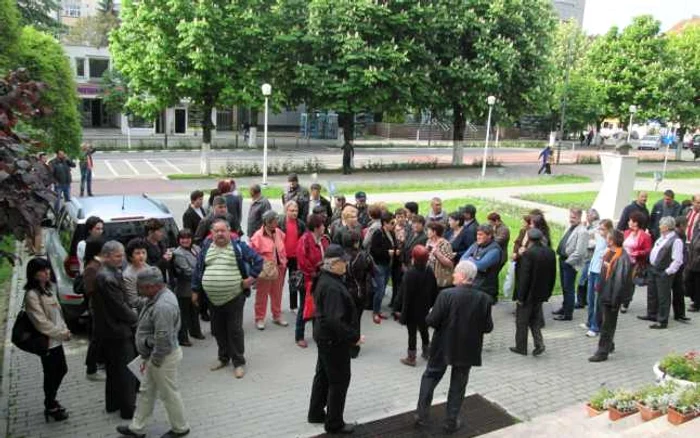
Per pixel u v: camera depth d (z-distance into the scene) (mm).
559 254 10023
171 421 5891
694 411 5578
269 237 8906
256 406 6664
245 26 25875
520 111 33312
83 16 71750
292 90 28516
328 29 27328
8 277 11273
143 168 31109
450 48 29938
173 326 5637
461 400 6086
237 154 39719
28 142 5051
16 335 5965
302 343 8430
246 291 7484
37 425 6176
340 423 6012
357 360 8039
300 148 45562
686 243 10906
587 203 21516
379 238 9273
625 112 41375
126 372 6188
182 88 25500
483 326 5992
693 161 44281
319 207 10109
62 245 8922
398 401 6867
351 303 5871
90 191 21531
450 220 9727
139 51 25906
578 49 53531
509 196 23312
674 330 9711
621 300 8062
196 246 8531
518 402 6945
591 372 7887
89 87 48906
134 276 6867
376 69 26953
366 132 58406
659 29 41000
